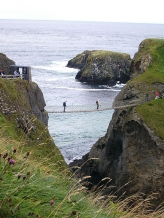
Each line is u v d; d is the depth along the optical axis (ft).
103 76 301.43
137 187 104.73
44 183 20.63
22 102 88.17
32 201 17.70
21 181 18.83
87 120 182.39
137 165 108.37
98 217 19.56
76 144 151.64
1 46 599.98
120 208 23.68
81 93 258.78
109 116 190.39
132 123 116.16
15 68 109.91
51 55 508.53
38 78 317.63
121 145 124.67
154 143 105.81
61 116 185.47
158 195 97.71
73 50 585.63
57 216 17.16
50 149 75.31
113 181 118.93
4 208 15.96
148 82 138.92
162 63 157.17
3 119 69.56
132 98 135.23
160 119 113.39
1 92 83.82
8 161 18.51
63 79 316.81
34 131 79.20
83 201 20.92
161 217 23.93
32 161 24.14
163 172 101.04
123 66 309.22
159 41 173.58
